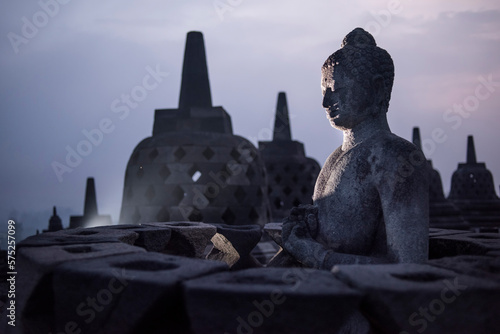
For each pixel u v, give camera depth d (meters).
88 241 2.94
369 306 1.81
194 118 9.24
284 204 14.30
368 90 3.26
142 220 8.12
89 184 15.45
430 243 3.54
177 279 1.90
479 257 2.35
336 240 3.11
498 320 1.81
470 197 18.36
